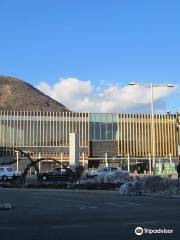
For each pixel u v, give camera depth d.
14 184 44.66
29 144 113.94
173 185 29.41
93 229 13.59
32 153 112.56
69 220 16.11
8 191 37.41
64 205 22.92
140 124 118.50
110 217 17.00
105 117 117.25
